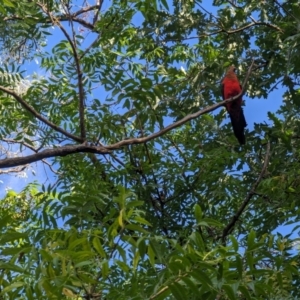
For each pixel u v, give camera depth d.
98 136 9.49
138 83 7.56
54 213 6.14
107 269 4.32
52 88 9.83
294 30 11.02
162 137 11.11
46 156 6.05
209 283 4.09
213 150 10.25
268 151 9.55
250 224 9.83
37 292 4.07
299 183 9.23
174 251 4.30
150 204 10.05
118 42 9.58
